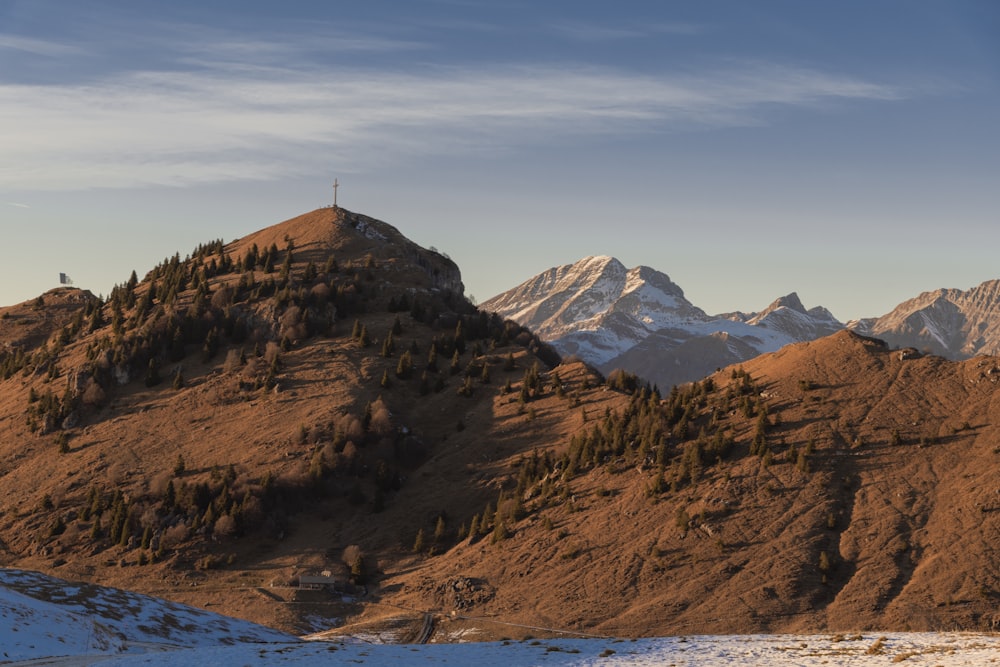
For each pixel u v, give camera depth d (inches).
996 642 3432.6
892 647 3499.0
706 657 3548.2
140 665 3646.7
